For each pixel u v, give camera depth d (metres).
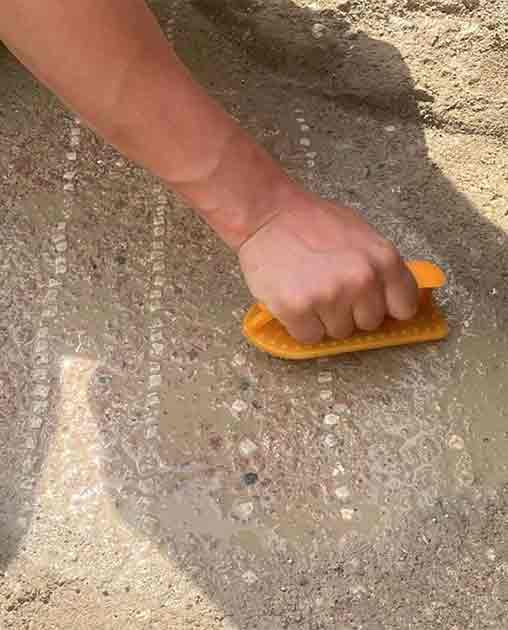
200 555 0.69
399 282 0.71
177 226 0.83
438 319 0.76
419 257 0.81
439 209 0.84
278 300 0.70
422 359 0.76
